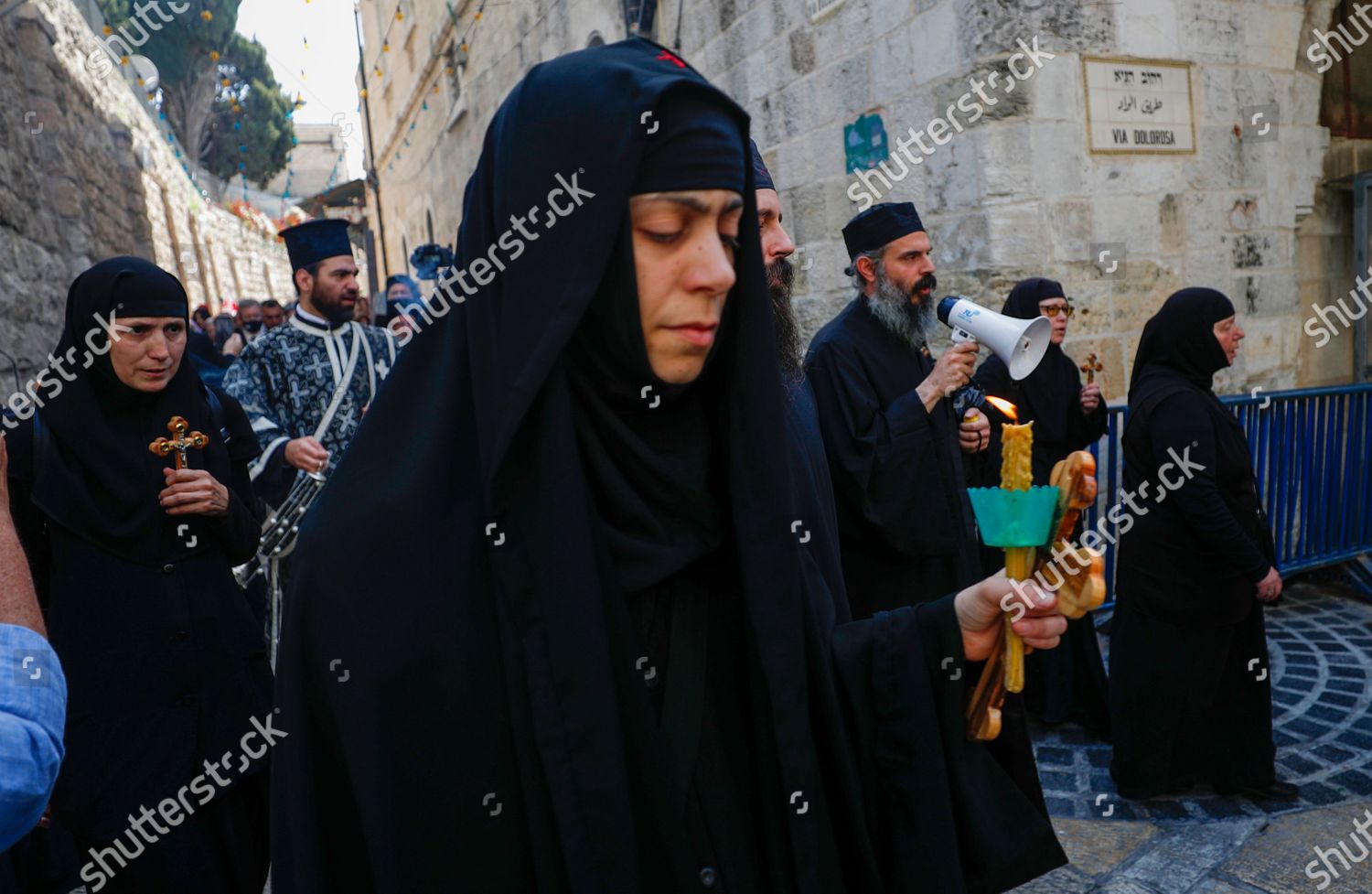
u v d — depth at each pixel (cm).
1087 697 401
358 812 100
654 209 92
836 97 612
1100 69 520
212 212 2108
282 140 2702
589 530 97
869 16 572
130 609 231
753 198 104
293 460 357
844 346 333
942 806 109
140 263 242
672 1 793
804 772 104
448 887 99
